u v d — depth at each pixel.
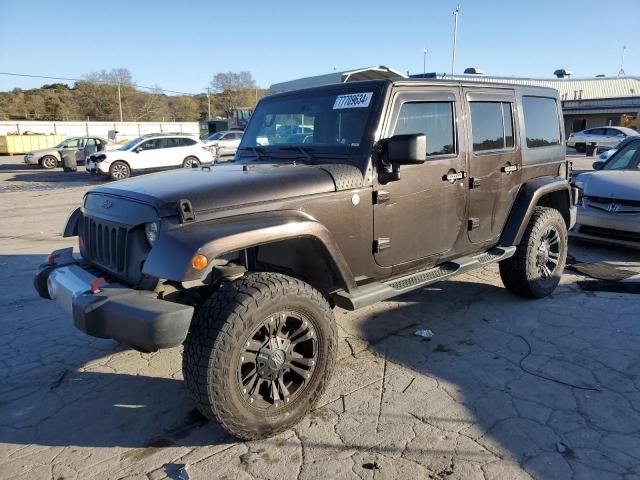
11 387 3.58
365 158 3.41
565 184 5.08
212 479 2.60
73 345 4.24
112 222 3.09
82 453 2.85
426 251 3.92
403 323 4.57
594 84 44.12
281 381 2.94
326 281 3.48
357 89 3.64
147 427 3.08
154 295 2.80
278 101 4.17
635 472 2.59
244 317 2.69
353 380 3.58
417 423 3.05
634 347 4.01
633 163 7.57
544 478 2.56
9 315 4.92
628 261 6.49
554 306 4.91
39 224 10.01
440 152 3.92
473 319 4.63
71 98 84.31
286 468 2.67
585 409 3.16
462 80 4.12
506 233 4.65
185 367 2.71
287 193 3.09
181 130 58.84
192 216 2.77
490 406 3.21
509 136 4.57
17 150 37.69
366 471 2.63
